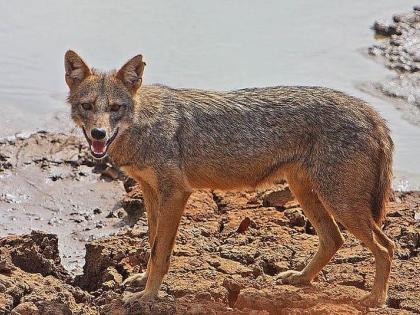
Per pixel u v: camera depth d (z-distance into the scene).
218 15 25.75
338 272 13.80
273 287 13.18
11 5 26.30
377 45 23.55
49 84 21.89
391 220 15.62
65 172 18.59
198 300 12.91
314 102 12.90
